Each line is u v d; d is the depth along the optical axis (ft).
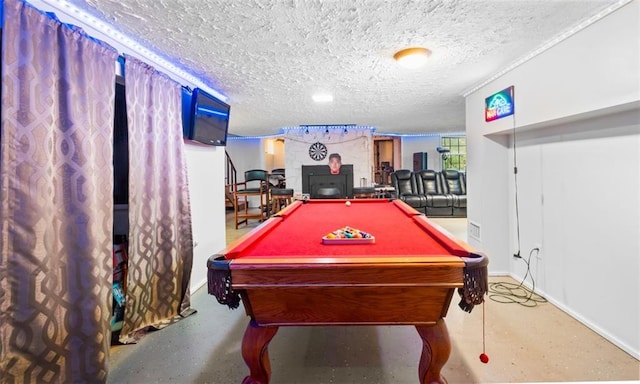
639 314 5.52
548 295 7.98
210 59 7.30
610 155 6.07
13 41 3.88
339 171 21.79
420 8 5.10
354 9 5.12
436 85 9.79
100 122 5.17
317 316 4.14
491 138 9.63
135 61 6.14
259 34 6.02
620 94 5.10
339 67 7.98
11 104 3.90
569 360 5.45
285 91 10.35
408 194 22.65
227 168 26.48
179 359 5.74
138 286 6.45
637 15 4.80
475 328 6.60
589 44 5.65
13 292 4.04
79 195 4.72
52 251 4.42
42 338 4.33
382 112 14.80
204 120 8.70
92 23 5.43
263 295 4.08
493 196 9.75
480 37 6.24
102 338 5.00
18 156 3.99
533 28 5.83
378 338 6.37
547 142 7.95
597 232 6.39
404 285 3.84
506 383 4.90
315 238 5.41
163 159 7.04
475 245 10.19
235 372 5.35
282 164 32.27
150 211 6.66
